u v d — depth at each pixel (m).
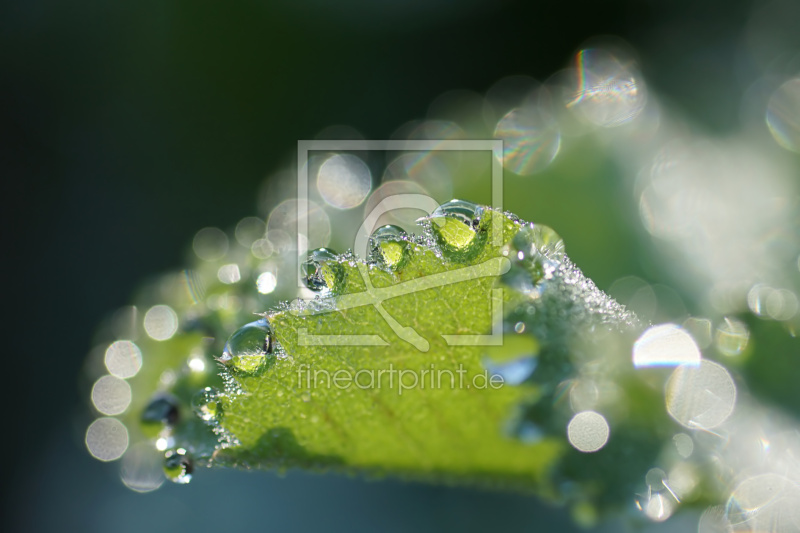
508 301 0.13
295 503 0.15
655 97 0.18
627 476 0.13
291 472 0.15
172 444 0.13
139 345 0.15
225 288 0.15
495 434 0.13
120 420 0.15
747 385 0.14
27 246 0.19
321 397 0.13
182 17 0.20
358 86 0.21
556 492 0.13
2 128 0.20
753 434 0.14
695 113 0.18
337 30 0.21
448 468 0.13
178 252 0.19
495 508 0.15
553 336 0.13
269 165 0.20
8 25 0.20
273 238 0.17
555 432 0.13
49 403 0.18
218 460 0.13
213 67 0.21
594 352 0.13
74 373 0.18
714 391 0.14
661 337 0.13
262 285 0.15
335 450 0.13
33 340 0.18
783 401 0.14
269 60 0.21
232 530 0.15
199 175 0.20
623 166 0.16
